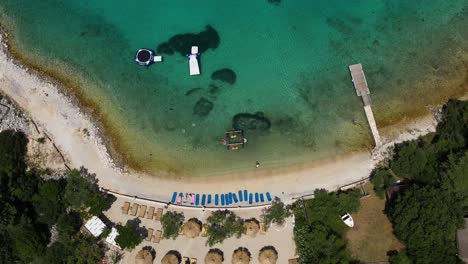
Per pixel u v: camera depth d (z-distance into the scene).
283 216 59.97
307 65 73.62
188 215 61.50
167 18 78.69
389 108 68.69
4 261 55.84
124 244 57.12
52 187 60.06
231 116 69.50
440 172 57.78
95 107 70.62
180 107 70.62
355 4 78.94
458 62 72.44
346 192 61.88
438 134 65.06
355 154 65.19
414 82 71.00
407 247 56.06
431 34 75.62
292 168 64.75
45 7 81.19
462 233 54.66
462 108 64.00
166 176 64.81
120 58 75.44
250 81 72.38
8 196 59.75
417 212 54.31
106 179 64.31
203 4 79.44
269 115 69.31
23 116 69.25
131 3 80.38
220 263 57.28
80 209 61.53
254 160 65.62
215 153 66.56
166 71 73.69
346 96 70.38
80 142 67.19
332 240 56.62
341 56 74.25
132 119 69.62
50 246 57.88
